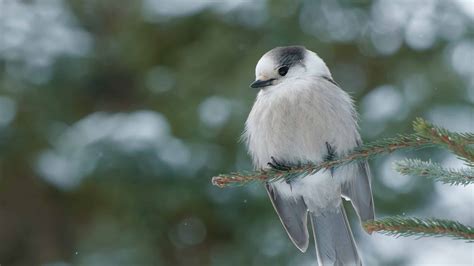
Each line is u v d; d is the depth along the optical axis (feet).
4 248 42.16
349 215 37.58
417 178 36.96
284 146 23.25
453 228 15.46
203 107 39.47
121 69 45.62
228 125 38.42
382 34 41.11
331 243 24.21
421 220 15.71
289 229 24.47
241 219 38.47
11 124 41.63
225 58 40.63
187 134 39.14
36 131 41.96
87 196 41.96
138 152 38.27
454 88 37.76
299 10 40.19
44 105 42.52
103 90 45.50
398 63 40.98
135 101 45.50
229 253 39.22
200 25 43.50
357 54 41.75
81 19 45.68
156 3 44.14
